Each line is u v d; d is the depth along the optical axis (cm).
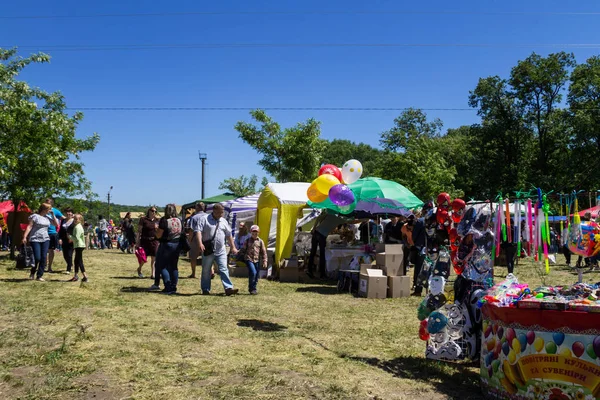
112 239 3200
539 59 3884
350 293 1059
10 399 401
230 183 3381
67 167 1738
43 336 595
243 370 486
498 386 411
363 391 438
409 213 1243
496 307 405
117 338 596
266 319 751
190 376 466
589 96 3694
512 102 4059
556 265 1742
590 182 3606
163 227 974
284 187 1355
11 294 877
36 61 1711
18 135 1391
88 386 433
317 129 2773
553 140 3962
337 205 734
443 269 556
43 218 1098
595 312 354
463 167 4625
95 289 980
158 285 1024
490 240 528
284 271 1266
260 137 2767
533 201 532
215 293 1005
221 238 980
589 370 355
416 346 608
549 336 373
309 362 524
